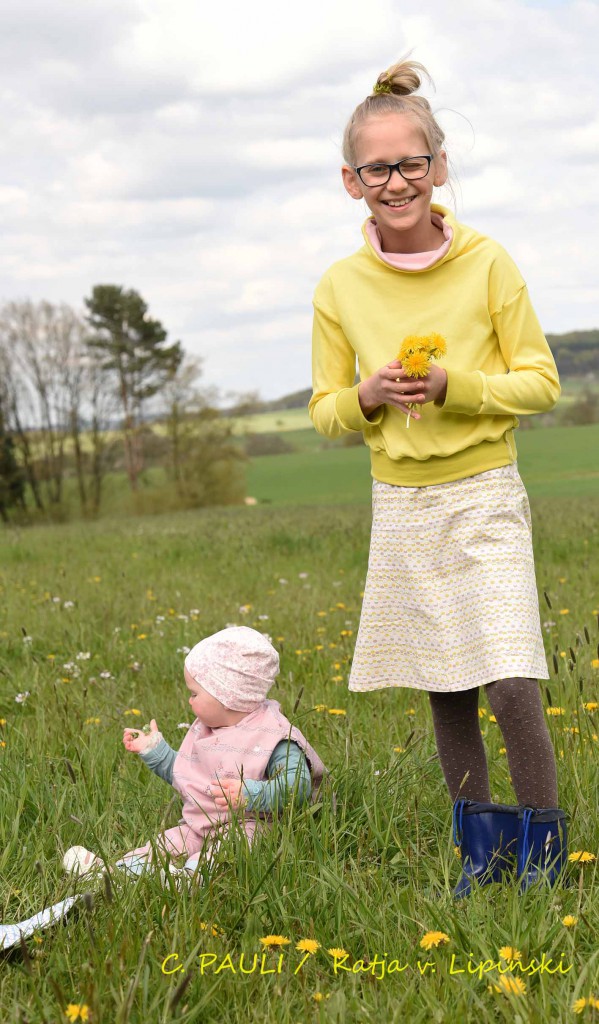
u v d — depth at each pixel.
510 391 2.77
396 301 2.92
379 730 3.94
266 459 74.38
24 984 2.19
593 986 2.03
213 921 2.40
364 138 2.87
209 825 2.99
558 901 2.40
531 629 2.68
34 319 52.03
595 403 75.88
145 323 61.69
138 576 10.09
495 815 2.65
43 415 52.28
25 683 5.12
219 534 15.04
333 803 2.82
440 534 2.82
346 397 2.90
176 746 3.87
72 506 52.81
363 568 10.19
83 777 3.32
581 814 2.88
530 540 2.89
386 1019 2.00
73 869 2.70
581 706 3.78
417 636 2.87
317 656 5.41
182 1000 2.11
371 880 2.55
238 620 6.80
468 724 2.93
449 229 2.88
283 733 3.09
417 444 2.83
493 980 2.03
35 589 9.14
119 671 5.53
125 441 56.03
